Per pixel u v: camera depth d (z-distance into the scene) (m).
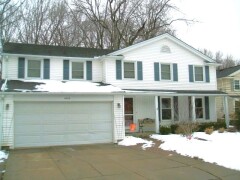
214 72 24.58
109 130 17.80
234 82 31.84
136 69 21.61
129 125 21.45
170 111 22.83
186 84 23.22
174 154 13.03
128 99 21.64
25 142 16.03
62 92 16.61
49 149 15.17
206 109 24.25
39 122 16.39
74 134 17.06
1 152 13.98
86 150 14.62
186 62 23.41
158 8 34.72
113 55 20.92
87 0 35.03
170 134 19.56
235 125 21.27
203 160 11.64
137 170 10.04
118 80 21.09
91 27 36.09
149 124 21.91
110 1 34.62
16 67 19.77
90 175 9.38
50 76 20.48
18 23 32.25
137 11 34.84
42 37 33.94
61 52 21.59
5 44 21.48
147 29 34.50
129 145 16.12
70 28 35.72
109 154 13.27
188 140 15.88
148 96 22.22
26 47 21.55
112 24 34.66
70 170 10.07
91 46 35.91
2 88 15.92
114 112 17.86
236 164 10.60
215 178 9.03
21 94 15.84
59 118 16.84
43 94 16.28
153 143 16.14
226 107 23.11
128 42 34.34
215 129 21.98
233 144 14.19
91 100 17.50
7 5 23.59
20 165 10.93
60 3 35.09
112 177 9.12
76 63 21.31
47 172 9.80
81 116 17.31
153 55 22.27
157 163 11.16
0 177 9.15
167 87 22.47
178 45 23.22
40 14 33.72
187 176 9.25
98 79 21.62
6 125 15.41
